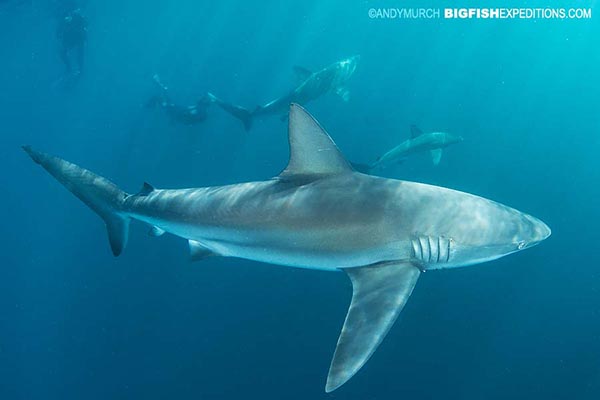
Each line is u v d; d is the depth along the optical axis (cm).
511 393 1241
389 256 496
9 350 2089
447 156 2577
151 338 1702
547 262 1655
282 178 546
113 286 1956
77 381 1758
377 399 1248
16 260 2820
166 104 2216
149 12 7594
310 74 1482
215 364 1492
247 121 1595
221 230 557
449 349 1332
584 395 1213
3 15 4400
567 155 2708
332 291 1530
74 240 2522
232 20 10406
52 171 696
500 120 3603
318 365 1362
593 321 1419
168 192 620
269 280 1652
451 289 1491
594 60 8106
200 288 1756
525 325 1403
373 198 508
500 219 512
